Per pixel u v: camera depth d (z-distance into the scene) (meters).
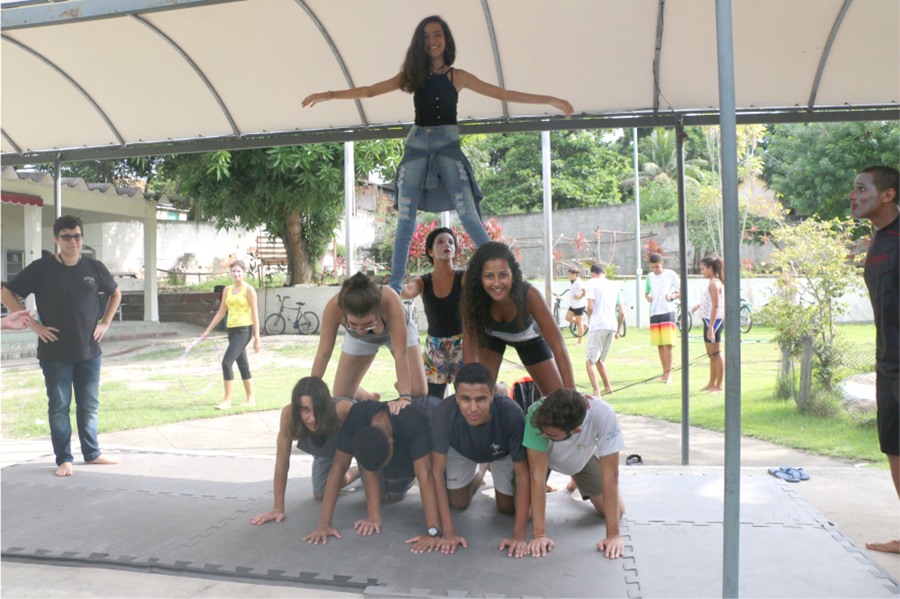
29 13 3.49
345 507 3.48
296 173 14.68
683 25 3.78
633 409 6.42
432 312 4.01
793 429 5.42
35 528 3.15
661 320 8.02
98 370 4.46
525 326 3.23
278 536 3.03
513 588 2.47
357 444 2.93
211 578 2.64
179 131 5.20
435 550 2.85
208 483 3.93
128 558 2.78
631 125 4.75
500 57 4.15
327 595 2.48
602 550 2.83
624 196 29.61
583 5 3.66
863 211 2.86
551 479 4.07
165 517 3.30
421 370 3.68
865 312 15.52
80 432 4.38
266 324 16.05
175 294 17.83
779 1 3.53
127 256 20.77
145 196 15.79
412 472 3.43
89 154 5.59
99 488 3.82
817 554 2.74
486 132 4.85
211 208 15.37
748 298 16.22
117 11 3.38
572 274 12.64
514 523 3.21
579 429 2.82
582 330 12.66
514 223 25.33
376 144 14.59
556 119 4.78
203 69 4.37
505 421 2.95
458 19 3.84
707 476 3.89
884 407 2.89
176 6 3.30
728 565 2.16
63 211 15.05
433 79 3.48
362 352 3.56
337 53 4.16
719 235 18.77
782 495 3.50
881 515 3.31
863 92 4.35
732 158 2.14
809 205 18.61
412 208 3.51
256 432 5.76
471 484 3.45
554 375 3.48
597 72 4.25
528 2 3.64
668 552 2.79
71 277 4.25
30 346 11.83
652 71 4.21
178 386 8.33
